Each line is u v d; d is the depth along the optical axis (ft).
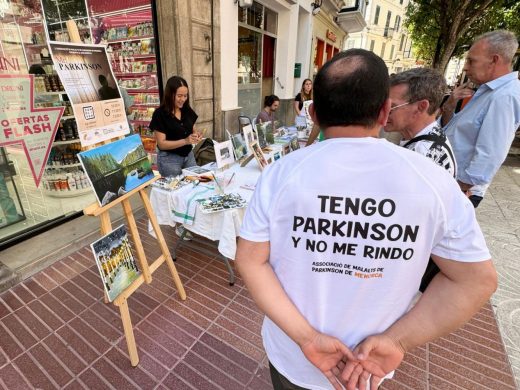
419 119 4.22
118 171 5.13
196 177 8.11
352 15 35.65
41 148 8.50
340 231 1.98
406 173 1.86
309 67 29.48
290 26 23.24
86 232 9.40
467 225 1.94
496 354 5.74
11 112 7.72
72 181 10.84
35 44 8.86
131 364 5.27
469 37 30.73
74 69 4.67
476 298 1.98
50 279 7.40
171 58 13.05
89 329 5.99
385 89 1.90
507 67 5.75
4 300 6.69
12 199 9.05
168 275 7.70
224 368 5.28
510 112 5.56
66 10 11.75
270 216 2.07
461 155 6.43
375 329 2.27
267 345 2.91
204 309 6.61
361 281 2.12
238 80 19.80
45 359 5.36
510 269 8.47
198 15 13.53
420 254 2.01
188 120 9.34
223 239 6.42
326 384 2.61
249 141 9.10
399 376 5.24
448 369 5.40
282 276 2.30
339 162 1.91
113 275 4.89
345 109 1.90
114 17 13.83
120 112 5.57
